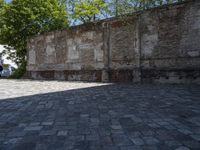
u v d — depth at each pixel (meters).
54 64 19.19
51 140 3.38
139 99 6.99
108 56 14.94
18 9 22.00
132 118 4.62
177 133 3.58
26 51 23.05
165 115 4.83
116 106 5.96
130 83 13.09
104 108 5.73
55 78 19.06
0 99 7.41
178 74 11.65
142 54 13.19
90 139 3.39
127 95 7.93
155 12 12.64
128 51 13.88
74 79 17.38
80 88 10.70
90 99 7.22
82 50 16.73
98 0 23.27
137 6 13.77
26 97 7.84
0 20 22.55
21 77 23.06
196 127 3.90
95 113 5.17
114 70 14.61
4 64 31.80
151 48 12.80
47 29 21.94
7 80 18.22
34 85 12.80
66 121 4.49
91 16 24.92
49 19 22.61
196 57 11.13
